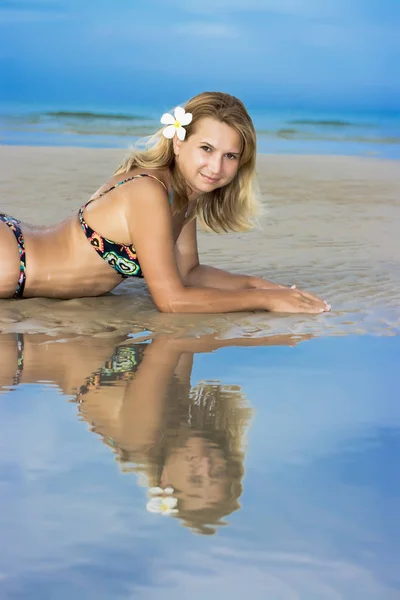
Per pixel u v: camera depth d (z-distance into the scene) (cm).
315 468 238
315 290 484
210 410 286
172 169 423
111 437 258
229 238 662
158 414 280
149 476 229
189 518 205
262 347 371
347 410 289
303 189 1007
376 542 196
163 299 425
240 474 232
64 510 208
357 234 694
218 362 346
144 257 421
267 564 185
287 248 623
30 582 177
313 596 175
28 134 1941
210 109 403
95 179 1024
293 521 205
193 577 180
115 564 184
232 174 417
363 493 222
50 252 440
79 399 294
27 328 393
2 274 431
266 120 2761
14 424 267
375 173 1221
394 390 313
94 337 381
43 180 992
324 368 340
